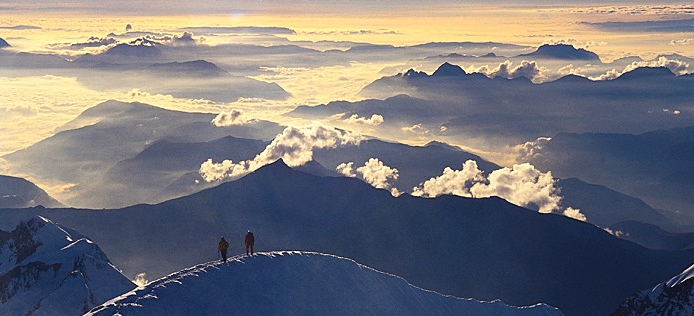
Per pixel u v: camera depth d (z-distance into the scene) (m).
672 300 173.25
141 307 56.75
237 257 67.81
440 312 78.31
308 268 69.44
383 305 71.06
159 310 56.94
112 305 56.78
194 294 60.00
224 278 63.44
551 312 101.69
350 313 66.19
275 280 65.50
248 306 60.50
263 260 67.88
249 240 69.62
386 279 76.31
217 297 60.41
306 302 64.31
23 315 171.50
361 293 70.50
